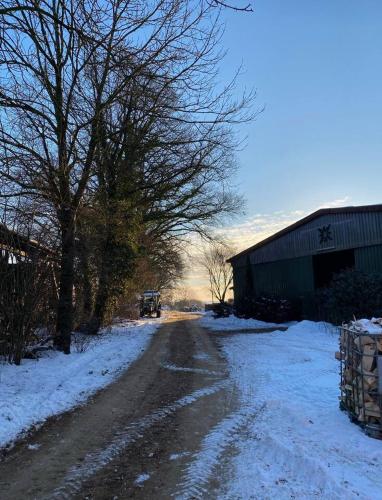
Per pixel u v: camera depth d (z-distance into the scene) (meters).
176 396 8.46
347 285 19.88
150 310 40.00
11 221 11.54
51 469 5.06
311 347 14.67
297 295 28.25
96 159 15.66
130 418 7.04
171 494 4.40
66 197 13.10
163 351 14.85
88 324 18.94
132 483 4.68
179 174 20.05
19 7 7.55
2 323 10.80
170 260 31.78
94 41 8.29
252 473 4.79
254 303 29.69
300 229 28.03
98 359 12.64
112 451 5.61
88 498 4.36
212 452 5.49
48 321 13.26
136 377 10.36
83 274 18.69
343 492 4.13
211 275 58.56
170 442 5.90
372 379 5.59
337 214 25.12
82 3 9.23
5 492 4.51
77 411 7.43
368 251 23.23
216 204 25.20
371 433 5.57
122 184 19.19
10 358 10.78
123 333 21.06
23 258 11.23
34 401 7.71
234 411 7.29
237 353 13.97
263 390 8.60
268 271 30.83
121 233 19.83
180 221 25.92
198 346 16.20
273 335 19.53
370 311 18.88
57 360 11.59
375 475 4.50
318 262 28.44
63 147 12.73
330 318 21.91
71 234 13.29
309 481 4.50
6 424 6.43
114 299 21.70
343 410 6.73
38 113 12.19
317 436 5.69
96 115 12.79
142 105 15.38
